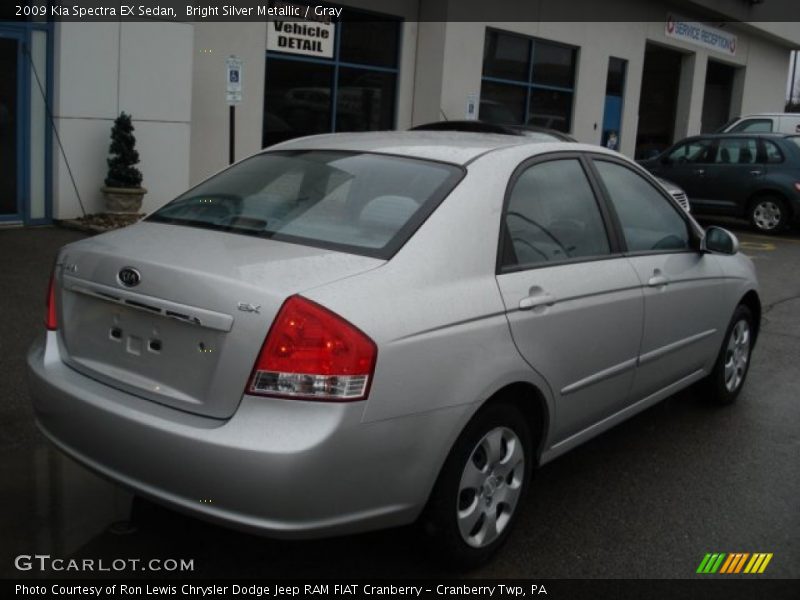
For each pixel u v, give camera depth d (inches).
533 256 147.1
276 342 113.0
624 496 168.4
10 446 173.0
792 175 592.4
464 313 128.0
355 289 118.3
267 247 129.5
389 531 148.3
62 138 389.1
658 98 913.5
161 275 122.0
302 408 112.0
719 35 933.2
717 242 195.8
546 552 144.7
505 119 660.1
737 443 200.1
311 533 113.6
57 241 361.4
